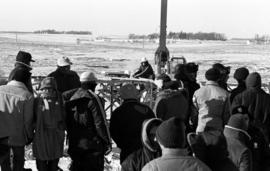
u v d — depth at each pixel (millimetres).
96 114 5672
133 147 5410
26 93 6047
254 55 50531
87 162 5742
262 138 4809
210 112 6688
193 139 3998
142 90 10859
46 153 6090
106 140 5719
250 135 4762
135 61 39125
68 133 5918
